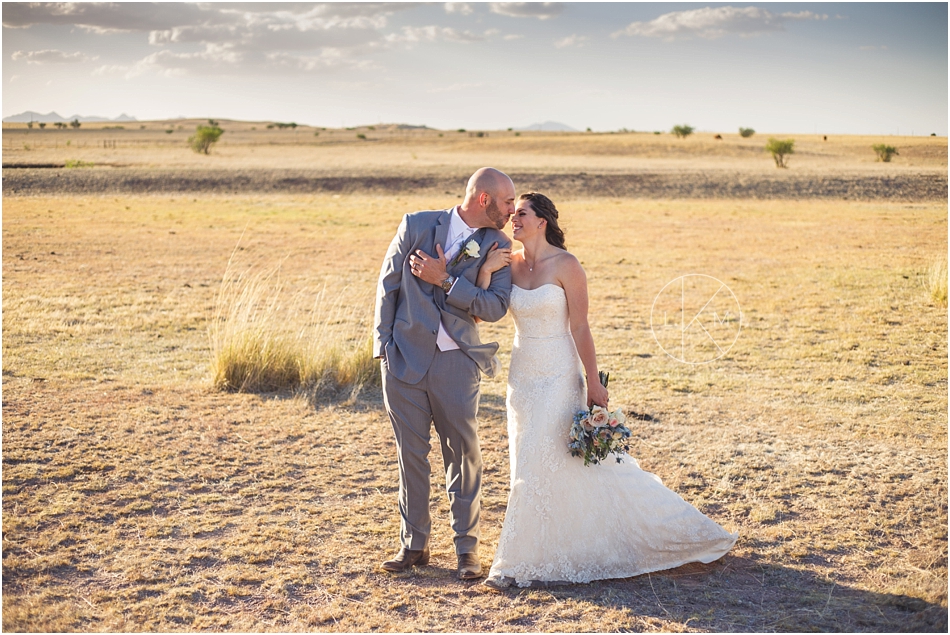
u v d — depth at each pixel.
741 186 37.19
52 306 11.52
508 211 3.95
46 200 29.50
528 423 3.95
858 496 4.97
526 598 3.70
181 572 3.92
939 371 8.30
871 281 13.90
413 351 3.92
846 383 7.92
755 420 6.70
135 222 23.08
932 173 42.53
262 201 31.22
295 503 4.91
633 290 13.45
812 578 3.86
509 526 3.89
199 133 64.06
